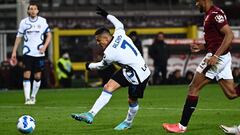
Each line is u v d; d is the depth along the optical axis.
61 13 90.06
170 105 37.00
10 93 51.84
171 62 65.19
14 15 93.31
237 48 66.12
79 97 45.47
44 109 34.91
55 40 65.81
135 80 24.02
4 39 63.78
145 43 65.56
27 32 39.41
